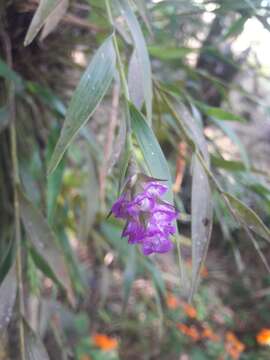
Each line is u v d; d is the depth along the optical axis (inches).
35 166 16.3
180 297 40.5
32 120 17.7
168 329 38.4
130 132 8.2
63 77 17.7
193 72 18.5
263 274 49.4
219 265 50.8
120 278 35.0
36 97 17.0
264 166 37.0
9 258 13.3
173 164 22.0
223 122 16.3
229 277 49.9
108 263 28.4
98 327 37.2
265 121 39.6
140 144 8.2
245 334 45.3
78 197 21.4
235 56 23.1
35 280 17.5
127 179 7.5
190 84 20.0
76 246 31.6
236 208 9.6
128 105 8.5
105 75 8.6
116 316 38.3
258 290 48.6
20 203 13.3
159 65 19.9
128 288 20.3
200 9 15.4
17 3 13.9
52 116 17.9
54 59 16.6
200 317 40.6
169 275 30.8
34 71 16.4
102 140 20.5
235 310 47.4
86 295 23.6
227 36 16.6
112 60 8.7
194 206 9.6
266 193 15.7
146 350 37.3
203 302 44.1
